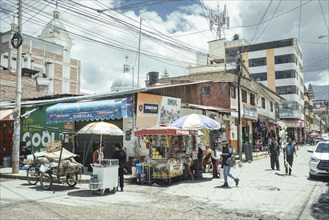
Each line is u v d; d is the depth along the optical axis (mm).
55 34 65125
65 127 18734
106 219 7555
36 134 20281
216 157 15539
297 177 15273
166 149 14062
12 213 7961
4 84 34469
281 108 58688
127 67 52281
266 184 13242
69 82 67188
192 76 35781
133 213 8250
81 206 9102
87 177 14766
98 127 12125
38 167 13039
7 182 14430
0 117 20984
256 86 35250
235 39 69375
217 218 7855
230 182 14023
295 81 65688
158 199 10328
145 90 16688
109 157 16969
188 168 14922
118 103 16016
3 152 21594
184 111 20578
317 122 109000
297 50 70125
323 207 9148
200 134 16078
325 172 14055
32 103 20359
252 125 33781
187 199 10312
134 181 14391
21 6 16469
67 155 12875
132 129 16484
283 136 26625
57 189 12375
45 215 7820
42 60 60594
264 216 8102
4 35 52344
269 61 67875
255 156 27094
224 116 26312
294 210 8766
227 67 43594
